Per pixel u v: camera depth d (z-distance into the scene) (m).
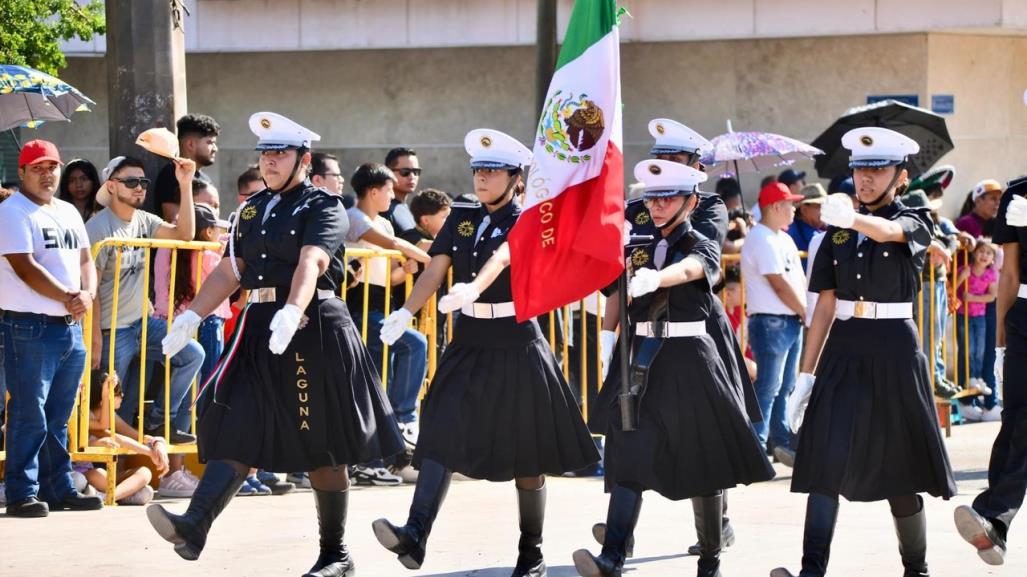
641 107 23.81
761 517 11.01
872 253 8.16
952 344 17.11
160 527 7.69
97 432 11.28
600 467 13.43
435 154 24.22
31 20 19.06
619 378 8.83
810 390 8.43
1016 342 8.84
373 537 9.97
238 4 23.64
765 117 23.50
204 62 24.36
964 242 17.23
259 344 8.13
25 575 8.48
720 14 22.75
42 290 10.36
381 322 12.70
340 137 24.38
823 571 7.95
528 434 8.50
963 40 23.44
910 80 23.05
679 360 8.29
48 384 10.56
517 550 9.52
